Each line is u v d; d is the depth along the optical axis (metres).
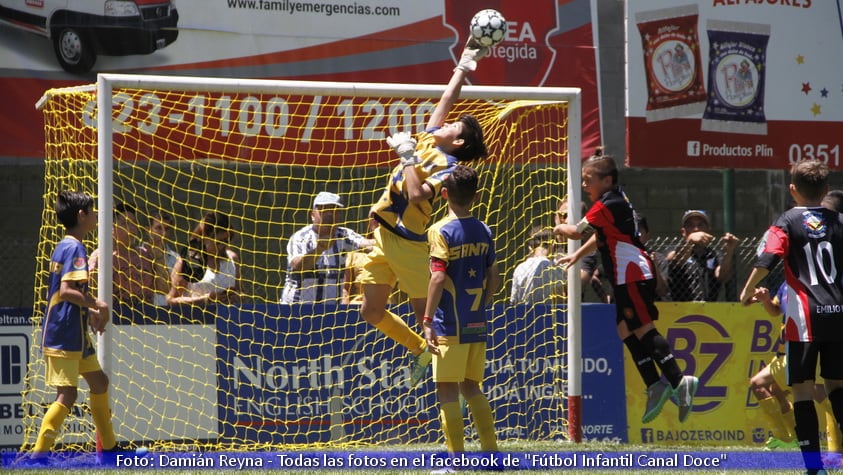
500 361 29.44
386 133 36.50
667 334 30.12
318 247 30.09
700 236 31.56
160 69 35.84
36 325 27.86
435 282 19.78
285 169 39.72
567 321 28.77
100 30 35.25
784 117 40.72
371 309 22.66
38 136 34.44
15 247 40.19
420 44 38.12
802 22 40.97
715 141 40.03
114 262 28.45
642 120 39.38
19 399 27.66
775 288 31.97
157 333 27.67
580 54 39.31
